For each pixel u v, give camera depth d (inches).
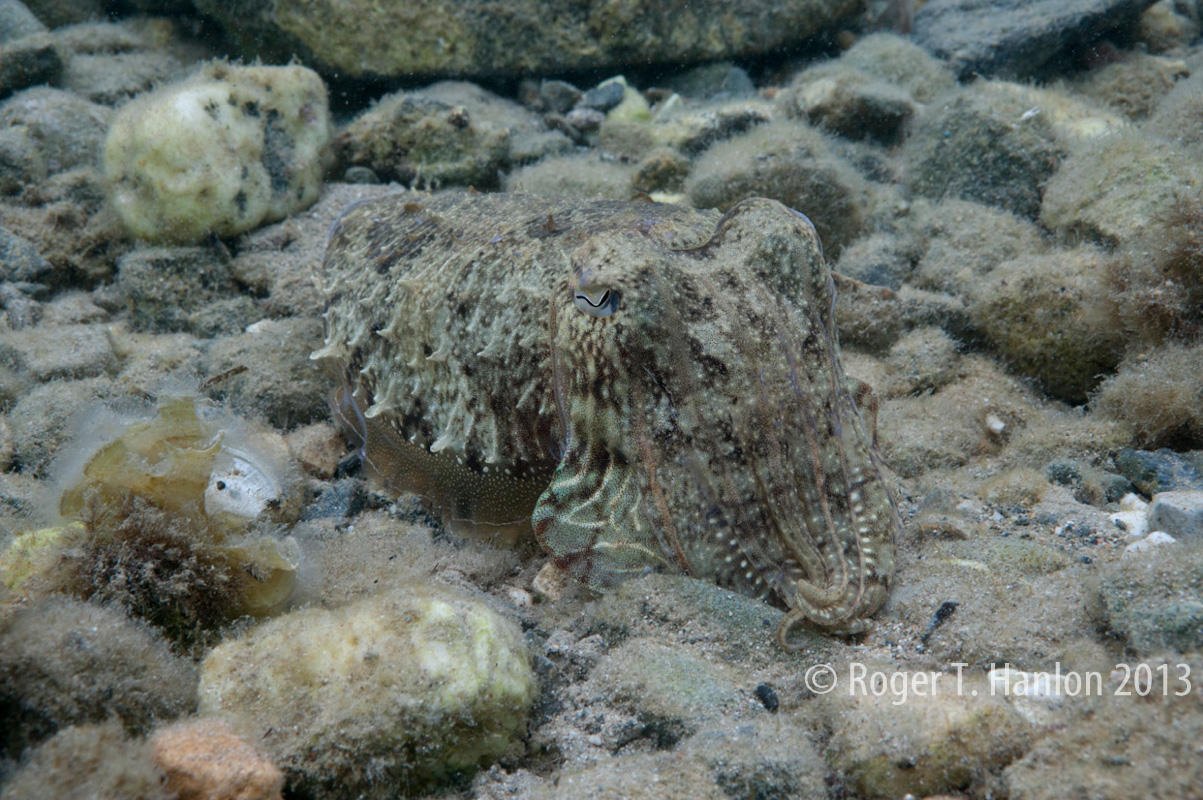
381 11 45.1
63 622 23.4
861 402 26.7
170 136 33.8
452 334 26.9
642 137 41.8
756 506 25.0
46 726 22.9
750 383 24.9
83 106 40.7
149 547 24.6
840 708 23.6
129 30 50.9
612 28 47.1
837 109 41.7
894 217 36.9
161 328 33.5
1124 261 30.0
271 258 35.0
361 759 23.2
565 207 27.9
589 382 25.3
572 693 24.6
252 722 23.3
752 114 41.5
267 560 25.0
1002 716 22.9
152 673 23.6
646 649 24.7
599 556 25.6
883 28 52.5
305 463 29.3
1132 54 50.2
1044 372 31.0
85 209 37.0
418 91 47.4
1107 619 24.2
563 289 25.7
